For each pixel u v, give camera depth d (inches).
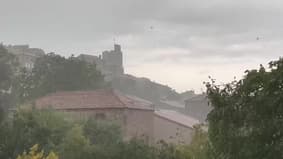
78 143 1830.7
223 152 544.7
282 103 499.2
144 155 1663.4
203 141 1135.6
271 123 494.9
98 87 4972.9
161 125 4023.1
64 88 4808.1
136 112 3631.9
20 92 4724.4
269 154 492.1
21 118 1936.5
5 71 4416.8
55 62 4881.9
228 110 541.0
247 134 517.3
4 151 1828.2
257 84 523.8
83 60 4992.6
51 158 866.1
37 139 1904.5
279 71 506.3
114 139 2503.7
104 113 3508.9
